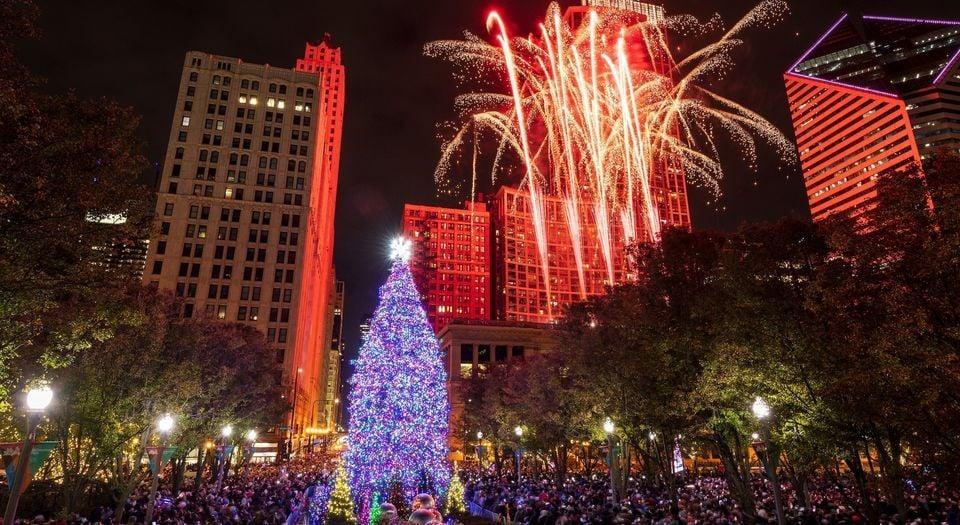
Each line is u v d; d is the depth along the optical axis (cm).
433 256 19925
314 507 2900
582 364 3181
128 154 1566
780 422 1988
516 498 3047
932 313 1409
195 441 3697
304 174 11456
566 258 19512
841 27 19350
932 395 1321
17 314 1546
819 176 18425
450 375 10081
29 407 1116
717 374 2114
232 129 11269
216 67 11556
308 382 13175
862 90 17138
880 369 1477
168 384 2712
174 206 10469
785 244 2052
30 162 1351
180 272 10188
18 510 2417
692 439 2731
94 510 2628
